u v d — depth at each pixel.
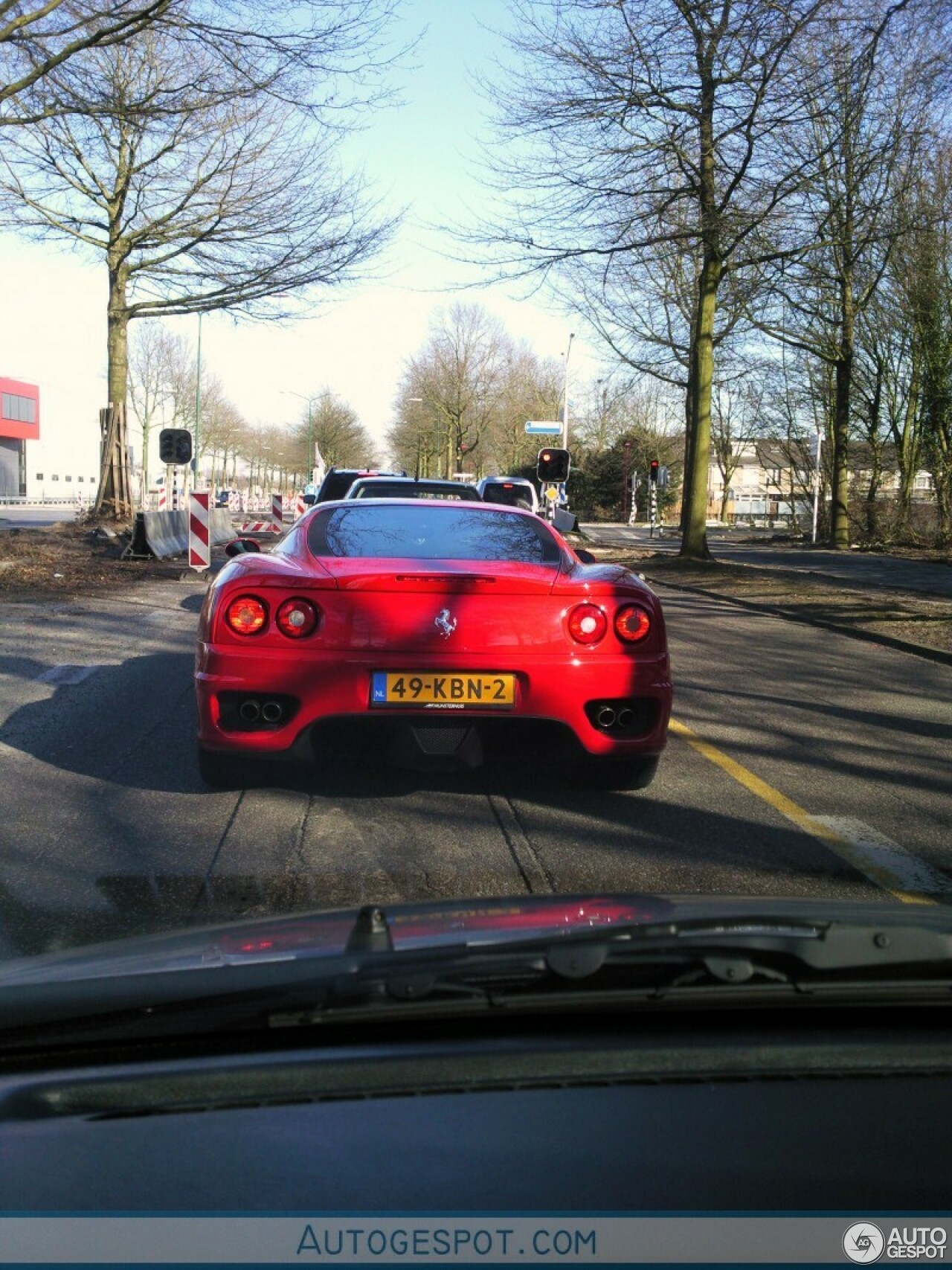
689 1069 1.84
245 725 4.47
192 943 2.28
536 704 4.46
